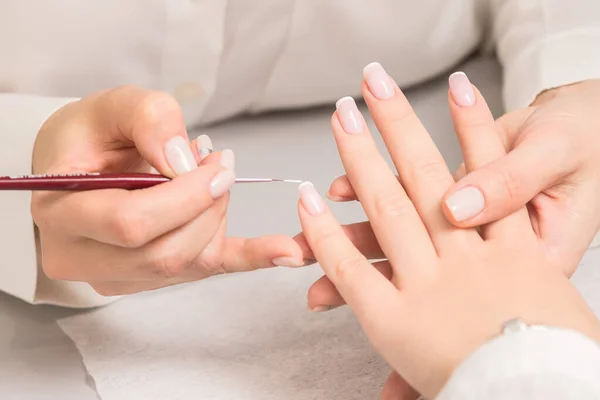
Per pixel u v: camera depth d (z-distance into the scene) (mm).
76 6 537
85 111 452
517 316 400
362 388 455
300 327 486
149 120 425
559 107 467
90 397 459
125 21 545
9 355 478
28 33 540
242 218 536
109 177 424
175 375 464
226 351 476
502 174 428
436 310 412
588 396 366
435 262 426
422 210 439
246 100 606
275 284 509
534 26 579
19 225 476
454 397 378
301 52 586
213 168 426
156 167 431
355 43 588
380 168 448
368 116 605
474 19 632
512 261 421
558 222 448
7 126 483
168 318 494
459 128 460
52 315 500
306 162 575
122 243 418
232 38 565
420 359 408
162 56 563
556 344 375
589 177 453
